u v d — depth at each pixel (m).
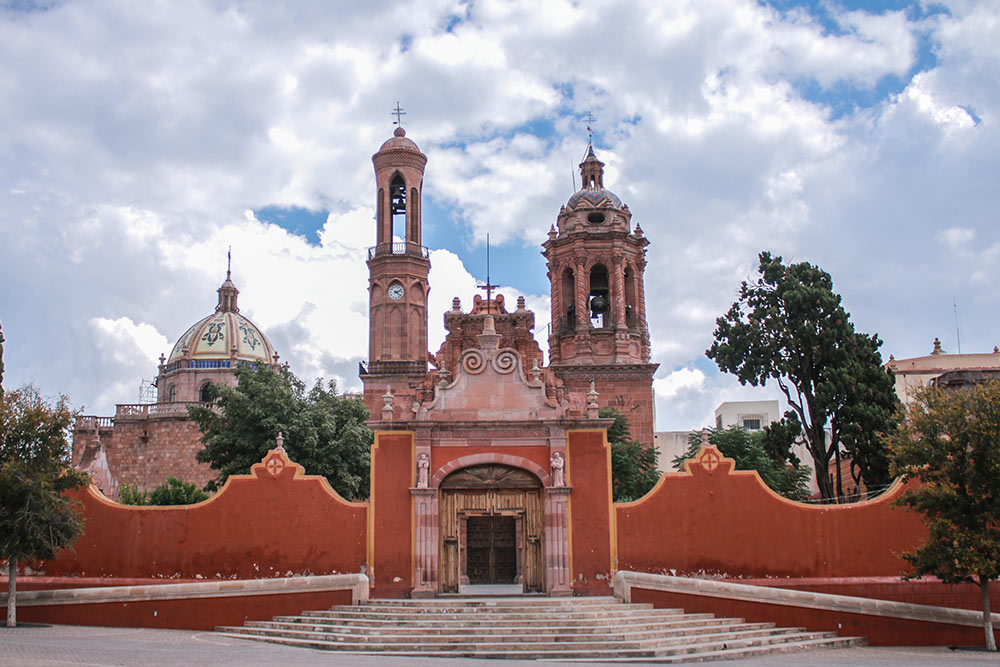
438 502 31.41
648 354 60.00
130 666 18.19
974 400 27.14
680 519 30.83
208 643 25.17
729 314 50.12
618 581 29.69
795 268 49.31
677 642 25.33
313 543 31.05
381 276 65.88
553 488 30.92
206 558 31.00
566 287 60.69
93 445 61.22
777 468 48.97
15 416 29.30
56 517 28.28
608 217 60.69
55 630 27.36
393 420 31.72
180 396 86.00
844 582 29.41
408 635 25.64
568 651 24.28
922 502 26.91
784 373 47.28
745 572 30.23
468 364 32.34
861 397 44.31
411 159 68.31
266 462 31.66
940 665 21.61
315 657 22.36
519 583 49.31
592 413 31.94
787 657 24.52
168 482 50.56
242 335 89.12
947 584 28.61
